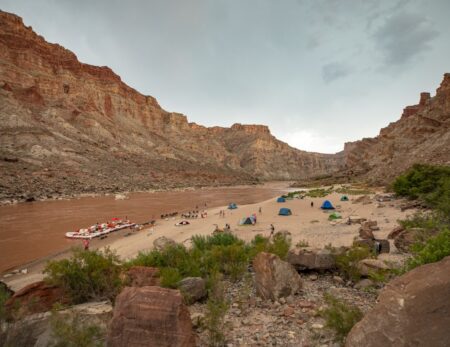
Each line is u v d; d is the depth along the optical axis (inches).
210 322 268.8
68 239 1253.7
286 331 268.4
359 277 424.2
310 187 4953.3
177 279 406.6
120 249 1046.4
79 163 4301.2
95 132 6215.6
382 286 384.8
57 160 4037.9
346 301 341.1
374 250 553.0
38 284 386.9
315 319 291.4
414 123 3826.3
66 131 5442.9
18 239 1248.2
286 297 361.4
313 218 1464.1
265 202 2586.1
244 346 245.1
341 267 456.8
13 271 838.5
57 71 7185.0
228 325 288.0
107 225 1487.5
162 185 4682.6
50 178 3324.3
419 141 3341.5
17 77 5698.8
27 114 4970.5
